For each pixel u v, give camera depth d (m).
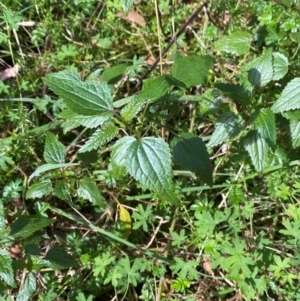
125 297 0.47
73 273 0.47
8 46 0.59
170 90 0.43
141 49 0.60
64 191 0.44
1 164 0.49
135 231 0.49
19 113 0.53
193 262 0.44
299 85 0.43
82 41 0.60
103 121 0.38
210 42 0.57
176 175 0.50
